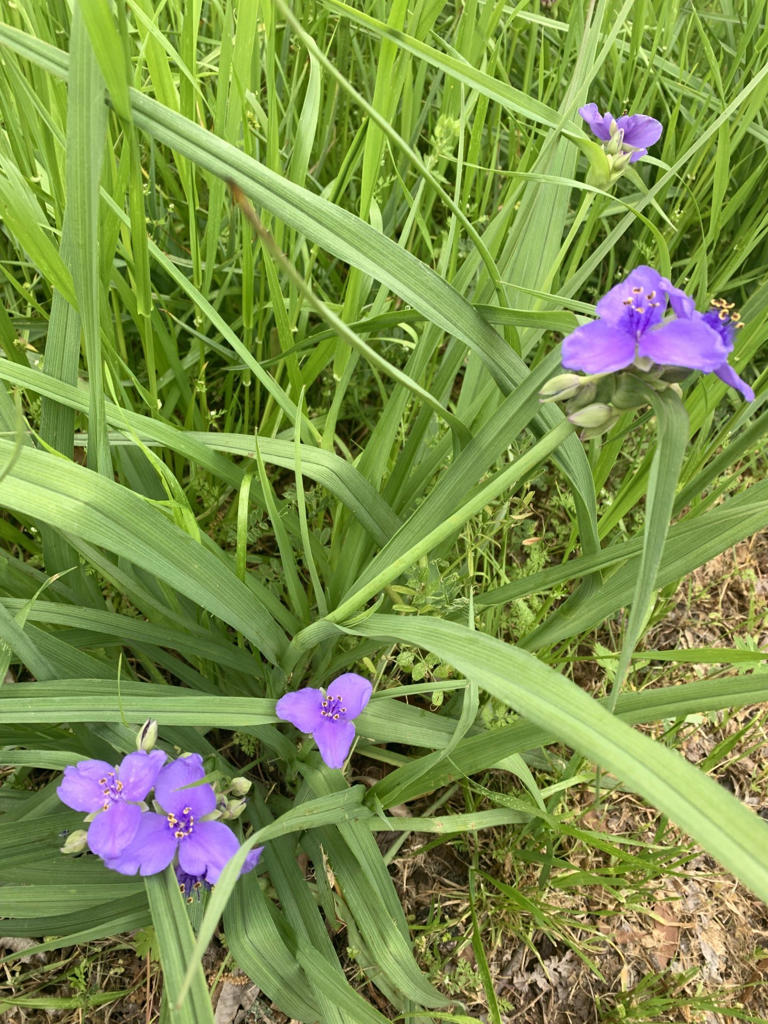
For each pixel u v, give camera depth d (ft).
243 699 0.96
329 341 1.29
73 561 1.11
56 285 0.87
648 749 0.60
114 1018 1.25
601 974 1.29
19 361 1.20
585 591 1.12
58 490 0.85
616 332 0.66
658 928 1.42
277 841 1.20
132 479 1.25
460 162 1.07
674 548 1.04
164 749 1.15
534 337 1.22
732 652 1.11
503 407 0.94
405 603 1.24
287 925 1.08
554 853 1.41
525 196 1.13
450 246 1.17
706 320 0.76
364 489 1.13
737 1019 1.33
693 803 0.56
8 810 1.15
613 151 0.93
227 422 1.53
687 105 1.82
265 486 1.03
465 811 1.45
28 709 0.86
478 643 0.76
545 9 1.73
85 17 0.65
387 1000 1.28
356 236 0.84
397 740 1.17
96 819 0.79
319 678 1.32
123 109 0.74
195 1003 0.73
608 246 1.12
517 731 1.04
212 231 1.20
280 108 1.57
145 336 1.18
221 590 0.99
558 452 0.99
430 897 1.38
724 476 1.73
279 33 1.57
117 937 1.27
